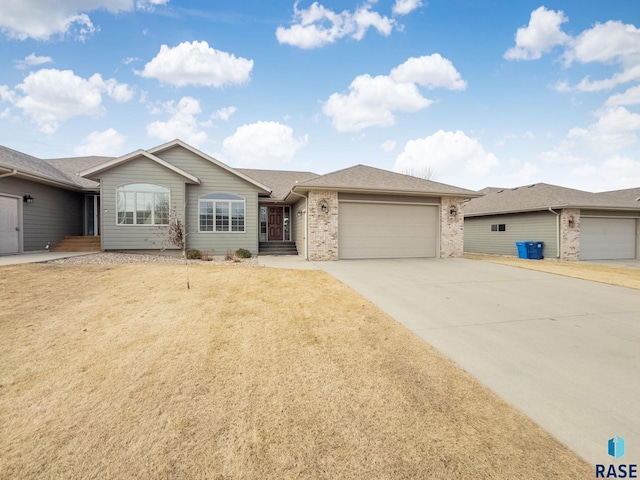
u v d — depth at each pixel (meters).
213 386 3.01
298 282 7.75
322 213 12.55
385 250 13.36
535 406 2.75
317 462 2.08
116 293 6.23
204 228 13.94
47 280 7.05
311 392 2.93
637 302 6.42
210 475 1.96
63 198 14.16
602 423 2.51
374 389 2.99
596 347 4.09
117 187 12.51
